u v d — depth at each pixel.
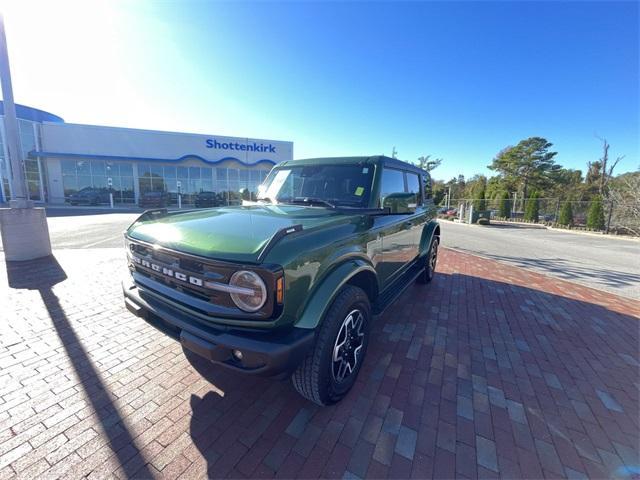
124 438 1.99
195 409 2.28
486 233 16.98
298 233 1.99
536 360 3.12
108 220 14.10
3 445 1.90
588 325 4.02
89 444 1.94
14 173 5.97
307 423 2.19
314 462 1.88
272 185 3.78
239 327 1.86
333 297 2.08
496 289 5.51
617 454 1.99
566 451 2.01
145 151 24.97
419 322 3.97
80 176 24.03
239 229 2.10
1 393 2.37
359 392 2.55
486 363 3.04
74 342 3.14
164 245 2.13
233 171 28.03
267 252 1.74
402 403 2.42
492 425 2.21
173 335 2.11
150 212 2.86
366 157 3.37
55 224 12.60
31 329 3.38
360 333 2.54
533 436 2.12
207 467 1.81
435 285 5.66
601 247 12.41
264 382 2.63
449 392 2.57
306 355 1.92
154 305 2.22
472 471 1.84
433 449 1.99
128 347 3.07
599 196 19.97
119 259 6.48
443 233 16.17
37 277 5.14
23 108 21.94
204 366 2.80
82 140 23.53
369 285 2.83
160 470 1.78
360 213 2.82
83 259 6.41
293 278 1.84
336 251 2.23
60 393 2.39
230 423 2.16
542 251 10.78
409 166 4.23
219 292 1.85
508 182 41.97
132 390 2.45
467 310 4.43
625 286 6.26
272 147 28.53
